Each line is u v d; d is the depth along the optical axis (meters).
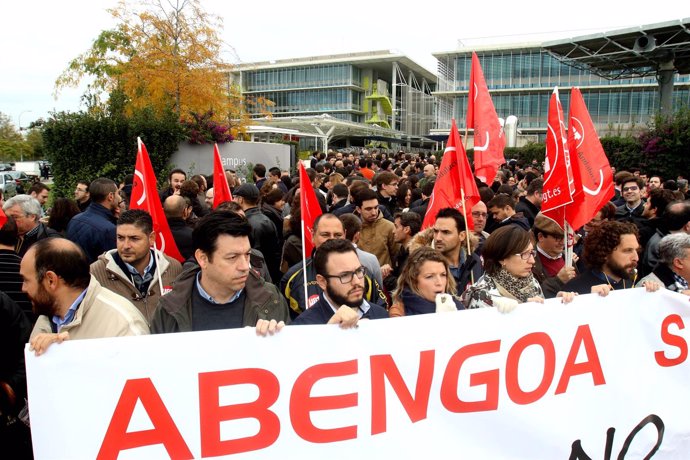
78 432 2.31
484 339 2.83
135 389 2.37
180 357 2.42
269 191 7.86
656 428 3.11
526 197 7.26
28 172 42.59
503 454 2.85
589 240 3.73
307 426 2.57
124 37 25.33
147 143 14.68
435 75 82.62
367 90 78.12
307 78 77.38
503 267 3.41
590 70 29.09
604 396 3.04
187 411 2.43
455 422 2.78
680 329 3.19
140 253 3.65
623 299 3.10
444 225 4.02
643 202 7.90
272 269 6.02
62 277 2.60
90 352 2.32
